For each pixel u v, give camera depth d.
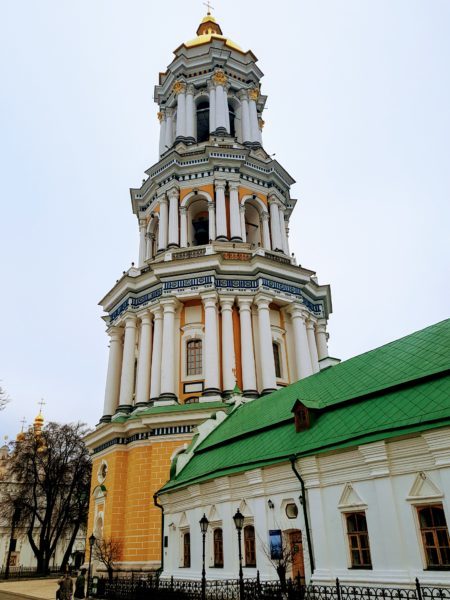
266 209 43.50
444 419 14.64
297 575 17.39
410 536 14.91
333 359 26.56
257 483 20.17
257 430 23.44
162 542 27.11
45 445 65.31
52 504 61.38
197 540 23.28
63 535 66.69
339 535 16.83
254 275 37.81
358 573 15.80
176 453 30.97
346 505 16.81
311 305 41.19
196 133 47.56
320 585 16.36
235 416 28.88
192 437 31.00
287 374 37.28
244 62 50.53
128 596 24.89
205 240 44.19
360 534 16.45
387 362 20.58
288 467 19.00
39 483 61.38
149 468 31.91
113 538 31.16
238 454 22.53
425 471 15.03
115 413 37.88
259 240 43.50
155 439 31.77
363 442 16.28
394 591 14.59
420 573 14.38
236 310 37.66
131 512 31.11
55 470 62.47
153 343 36.88
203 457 26.34
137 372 37.03
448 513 14.17
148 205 45.34
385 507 15.59
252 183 43.47
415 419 15.48
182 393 34.94
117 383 39.34
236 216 40.94
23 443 64.81
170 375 34.50
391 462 15.86
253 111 48.31
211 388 33.50
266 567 19.14
